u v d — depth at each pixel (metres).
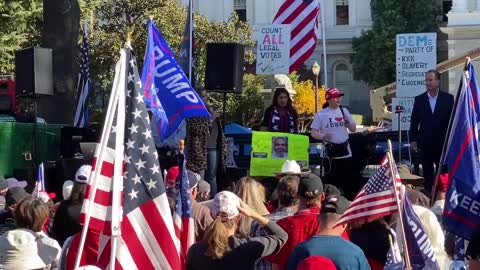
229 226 7.79
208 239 7.71
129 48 7.59
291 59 20.64
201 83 39.28
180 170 8.68
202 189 11.70
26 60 17.89
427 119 15.25
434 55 18.00
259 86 37.62
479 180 8.48
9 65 30.34
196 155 15.10
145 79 11.06
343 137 16.16
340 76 59.81
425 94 15.34
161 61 11.49
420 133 15.34
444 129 15.17
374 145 17.08
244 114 37.78
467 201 8.37
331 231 7.43
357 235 8.16
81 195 9.40
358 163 16.75
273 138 14.56
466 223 8.27
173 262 7.42
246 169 17.88
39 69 17.83
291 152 14.59
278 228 8.00
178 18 38.69
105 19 38.41
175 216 8.58
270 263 8.39
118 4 38.19
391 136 18.00
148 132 7.50
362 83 59.38
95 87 36.81
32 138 17.80
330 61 59.81
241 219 8.55
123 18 38.44
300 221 8.33
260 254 7.77
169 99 11.51
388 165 7.64
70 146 18.00
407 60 18.11
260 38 19.47
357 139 16.95
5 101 24.27
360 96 59.44
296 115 16.55
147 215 7.43
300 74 50.19
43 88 17.92
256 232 8.35
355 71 56.78
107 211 7.32
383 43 55.03
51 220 10.25
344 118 16.17
